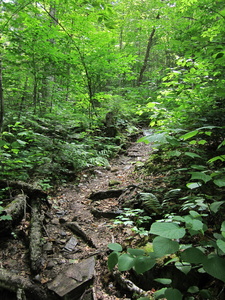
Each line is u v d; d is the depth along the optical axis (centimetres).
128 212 344
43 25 648
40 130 703
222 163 385
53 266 280
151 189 412
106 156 727
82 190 528
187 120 439
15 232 329
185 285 223
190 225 144
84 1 276
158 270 239
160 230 130
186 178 400
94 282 255
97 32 729
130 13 1431
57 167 571
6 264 279
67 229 366
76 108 880
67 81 830
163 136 167
